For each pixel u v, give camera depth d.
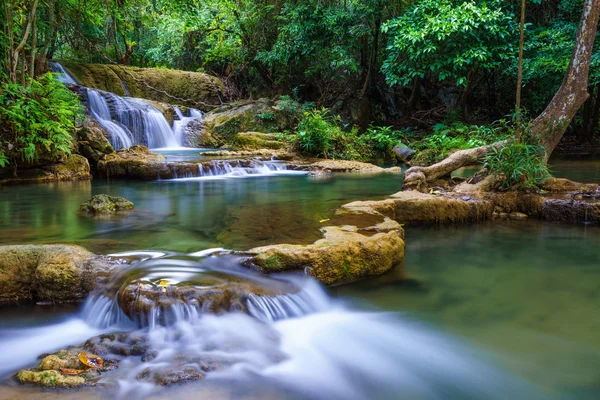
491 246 5.05
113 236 4.47
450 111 17.39
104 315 3.09
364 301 3.53
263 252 3.62
